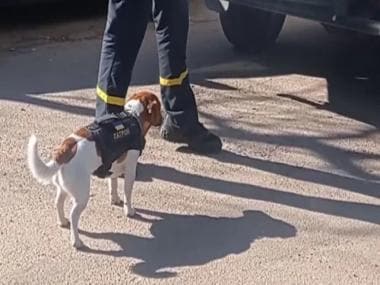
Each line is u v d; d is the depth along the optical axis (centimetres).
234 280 357
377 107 509
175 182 418
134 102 389
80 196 365
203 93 515
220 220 393
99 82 409
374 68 569
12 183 411
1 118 470
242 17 569
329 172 436
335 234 388
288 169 436
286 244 380
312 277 361
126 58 405
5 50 575
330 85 538
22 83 520
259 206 404
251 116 489
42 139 450
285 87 531
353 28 462
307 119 489
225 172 429
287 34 627
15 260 363
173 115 439
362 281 361
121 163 382
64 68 547
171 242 378
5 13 639
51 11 651
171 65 431
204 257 370
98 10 655
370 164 445
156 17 423
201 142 441
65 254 367
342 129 480
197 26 635
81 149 364
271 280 359
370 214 403
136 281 355
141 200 403
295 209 404
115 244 374
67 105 491
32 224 384
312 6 471
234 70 555
